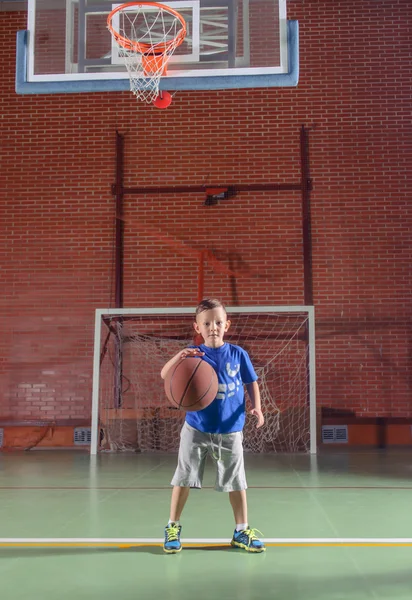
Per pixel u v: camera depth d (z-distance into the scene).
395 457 7.74
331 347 9.38
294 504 4.61
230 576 2.73
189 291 9.50
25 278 9.68
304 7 10.00
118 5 6.78
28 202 9.81
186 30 6.65
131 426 8.75
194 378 3.02
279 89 9.85
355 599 2.43
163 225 9.66
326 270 9.49
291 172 9.67
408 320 9.38
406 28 9.91
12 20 10.10
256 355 9.26
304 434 8.69
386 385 9.28
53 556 3.10
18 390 9.48
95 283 9.60
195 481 3.14
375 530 3.70
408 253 9.49
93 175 9.82
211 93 9.90
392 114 9.76
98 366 8.70
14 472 6.57
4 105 10.03
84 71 6.68
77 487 5.50
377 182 9.63
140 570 2.84
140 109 9.92
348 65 9.86
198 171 9.74
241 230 9.59
